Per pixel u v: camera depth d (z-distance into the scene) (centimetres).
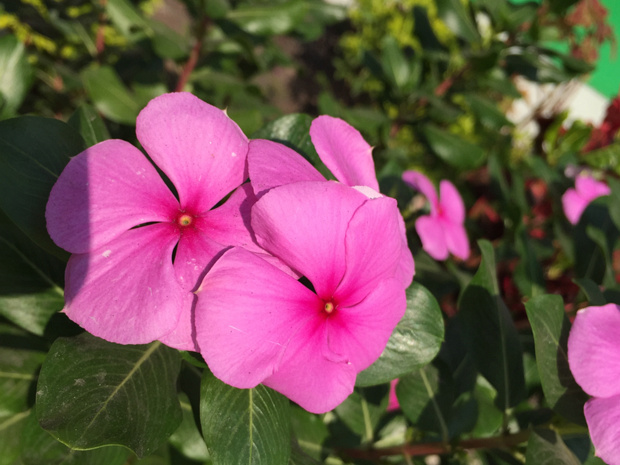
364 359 9
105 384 9
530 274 20
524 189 29
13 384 12
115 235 9
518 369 15
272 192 8
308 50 69
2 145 9
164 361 10
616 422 11
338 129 11
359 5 63
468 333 14
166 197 9
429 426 15
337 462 17
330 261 9
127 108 24
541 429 12
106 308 8
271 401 10
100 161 9
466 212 34
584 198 25
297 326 9
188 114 9
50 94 35
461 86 32
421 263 20
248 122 19
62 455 11
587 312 11
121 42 36
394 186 18
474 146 29
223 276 8
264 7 24
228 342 8
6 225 12
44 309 12
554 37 29
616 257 23
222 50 27
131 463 14
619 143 34
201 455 13
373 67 34
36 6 32
